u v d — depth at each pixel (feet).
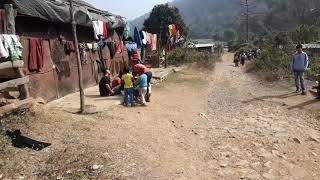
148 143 27.17
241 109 41.32
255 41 246.88
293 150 28.30
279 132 32.27
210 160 25.35
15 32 33.53
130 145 26.22
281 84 59.77
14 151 23.91
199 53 130.21
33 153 23.99
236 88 59.47
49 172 21.72
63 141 26.00
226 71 100.37
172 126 32.76
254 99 47.47
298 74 50.06
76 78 48.96
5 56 29.09
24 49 36.14
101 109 35.91
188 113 38.42
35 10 36.83
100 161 23.13
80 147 25.00
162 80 65.05
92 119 31.91
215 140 29.50
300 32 162.91
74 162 22.84
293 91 51.98
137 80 40.57
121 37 71.41
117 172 22.02
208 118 36.73
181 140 28.96
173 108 40.42
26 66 36.40
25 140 24.85
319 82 46.21
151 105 40.93
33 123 28.37
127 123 31.81
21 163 22.61
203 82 66.74
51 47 41.93
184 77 73.61
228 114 38.73
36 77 38.27
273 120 36.35
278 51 87.86
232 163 24.95
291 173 24.16
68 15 43.01
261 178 22.88
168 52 109.70
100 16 58.95
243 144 28.76
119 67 69.46
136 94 40.96
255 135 31.17
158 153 25.52
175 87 57.98
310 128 34.12
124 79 39.58
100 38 56.03
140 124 32.01
